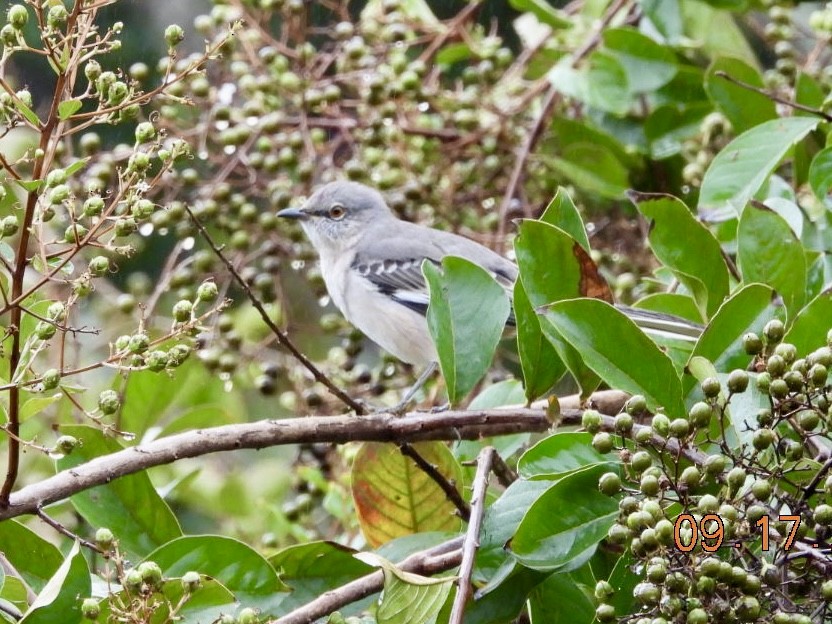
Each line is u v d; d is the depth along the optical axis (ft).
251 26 44.70
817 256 31.89
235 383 43.88
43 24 22.97
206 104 42.80
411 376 45.16
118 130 51.34
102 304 45.06
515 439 32.24
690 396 25.86
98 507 27.53
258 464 48.85
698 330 29.19
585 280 26.91
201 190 43.14
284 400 40.78
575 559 23.63
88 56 22.41
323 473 39.34
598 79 42.01
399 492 29.55
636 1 46.42
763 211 28.32
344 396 27.43
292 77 43.06
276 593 25.58
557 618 25.05
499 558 24.75
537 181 45.88
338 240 45.14
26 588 23.76
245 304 49.67
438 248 43.88
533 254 26.91
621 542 20.97
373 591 24.56
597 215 45.68
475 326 27.78
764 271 28.17
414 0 48.06
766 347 22.84
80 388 22.88
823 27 42.34
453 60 47.44
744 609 19.49
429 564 24.85
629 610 24.29
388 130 43.80
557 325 25.02
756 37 56.90
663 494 21.21
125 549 27.32
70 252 22.59
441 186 46.03
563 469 25.09
